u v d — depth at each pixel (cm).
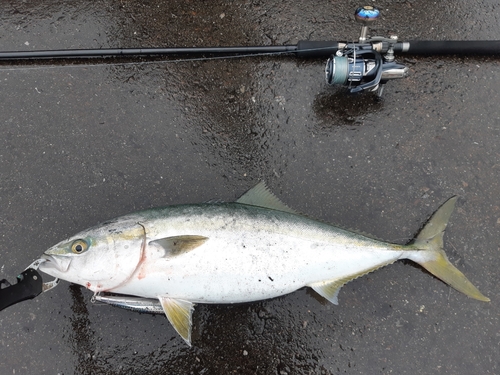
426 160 81
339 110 82
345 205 79
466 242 78
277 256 67
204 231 66
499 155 81
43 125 80
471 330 76
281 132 81
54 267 65
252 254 66
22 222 77
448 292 76
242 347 75
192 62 82
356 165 81
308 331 76
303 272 68
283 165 80
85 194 79
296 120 81
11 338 74
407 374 75
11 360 74
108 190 79
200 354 75
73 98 81
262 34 84
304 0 85
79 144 80
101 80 81
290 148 81
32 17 83
